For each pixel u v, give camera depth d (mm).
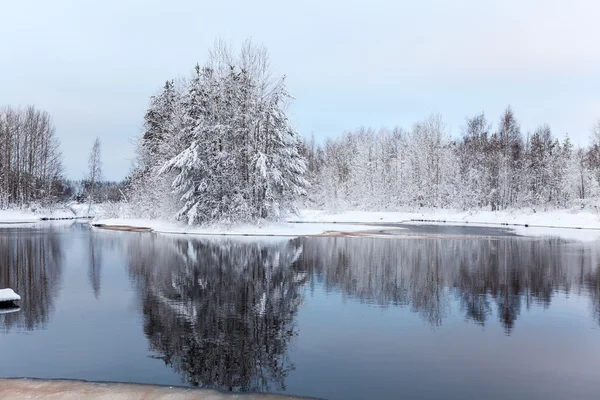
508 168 62375
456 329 10023
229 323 10336
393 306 12148
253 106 36844
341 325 10250
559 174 64250
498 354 8422
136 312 11305
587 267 19125
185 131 37938
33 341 9016
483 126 74500
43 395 6387
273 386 6844
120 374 7309
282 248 25672
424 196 67562
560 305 12414
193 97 37188
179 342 8961
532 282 15773
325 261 20500
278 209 36156
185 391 6598
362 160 78750
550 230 42188
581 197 60438
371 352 8445
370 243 28859
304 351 8469
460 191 63844
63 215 71438
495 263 20219
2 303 12031
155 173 44594
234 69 37750
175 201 39219
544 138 74562
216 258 21281
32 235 34656
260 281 15586
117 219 51125
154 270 17797
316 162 91688
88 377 7176
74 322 10414
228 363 7820
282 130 37812
